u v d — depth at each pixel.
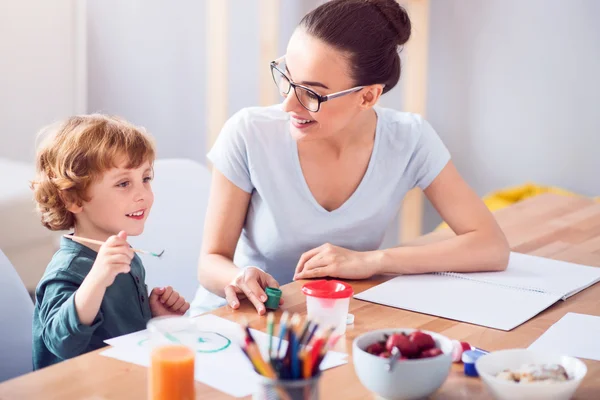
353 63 1.51
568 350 1.24
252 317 1.35
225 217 1.73
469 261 1.64
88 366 1.12
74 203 1.51
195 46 3.68
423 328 1.33
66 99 3.62
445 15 3.48
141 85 3.79
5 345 1.47
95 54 3.76
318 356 0.94
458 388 1.09
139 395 1.04
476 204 1.76
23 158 3.52
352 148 1.72
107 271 1.32
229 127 1.76
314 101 1.51
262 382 0.93
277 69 1.56
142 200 1.55
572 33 3.27
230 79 3.74
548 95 3.36
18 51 3.41
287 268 1.79
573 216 2.18
